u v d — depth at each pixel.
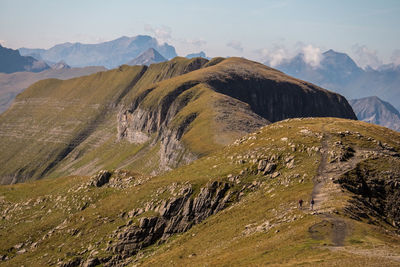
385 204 80.25
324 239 55.22
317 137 106.94
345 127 117.31
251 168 107.44
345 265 43.38
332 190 78.75
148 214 114.50
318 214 66.50
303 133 112.19
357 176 84.69
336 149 96.50
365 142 102.38
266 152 110.44
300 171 92.31
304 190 81.88
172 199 112.25
